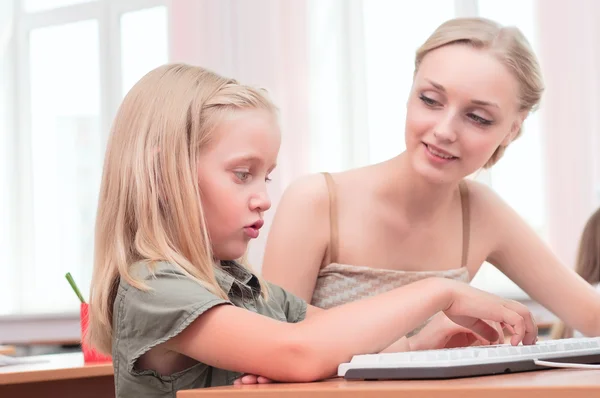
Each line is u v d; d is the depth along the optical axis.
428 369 0.92
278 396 0.85
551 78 4.20
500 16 4.39
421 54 1.70
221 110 1.24
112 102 5.55
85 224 5.69
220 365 1.07
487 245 1.96
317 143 4.61
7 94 5.78
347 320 1.06
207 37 4.86
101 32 5.59
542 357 1.04
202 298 1.09
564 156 4.18
